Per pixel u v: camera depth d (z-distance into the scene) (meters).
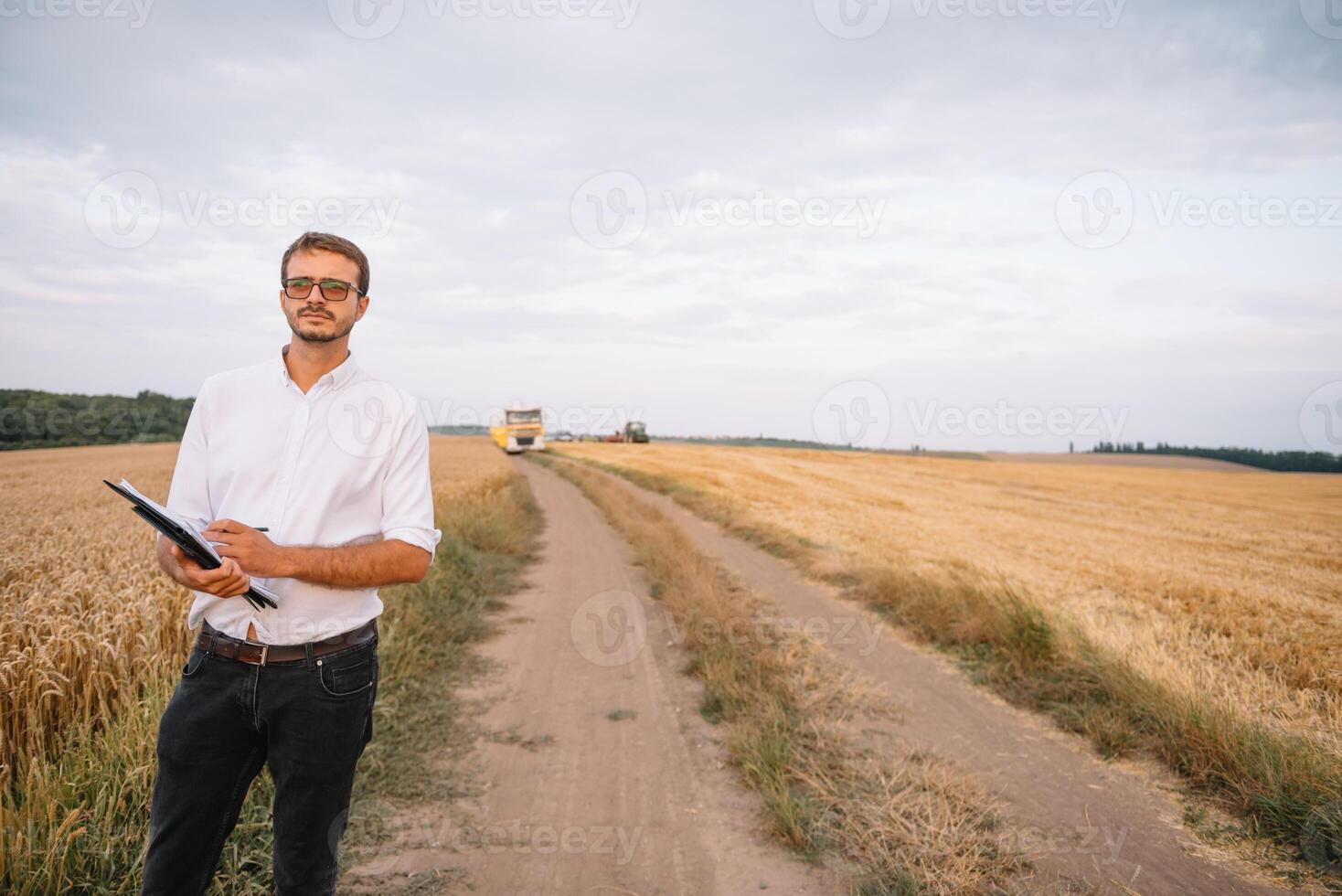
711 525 16.64
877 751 4.48
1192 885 3.11
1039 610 6.37
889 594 8.42
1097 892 3.03
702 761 4.43
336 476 1.95
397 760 4.25
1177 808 3.79
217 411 1.98
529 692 5.64
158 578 5.57
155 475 25.33
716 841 3.49
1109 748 4.49
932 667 6.26
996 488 29.53
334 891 2.06
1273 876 3.17
